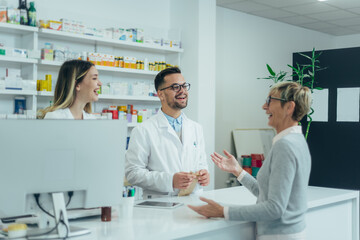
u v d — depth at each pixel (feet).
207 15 15.94
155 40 15.02
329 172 17.63
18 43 12.24
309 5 18.79
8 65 11.95
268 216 5.29
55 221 4.62
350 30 24.59
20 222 5.25
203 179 7.39
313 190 8.25
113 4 14.69
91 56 13.09
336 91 17.37
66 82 7.32
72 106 7.50
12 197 4.42
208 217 5.78
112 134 5.00
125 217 5.68
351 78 16.90
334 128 17.46
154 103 15.81
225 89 19.54
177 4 16.39
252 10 19.86
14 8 11.70
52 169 4.59
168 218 5.71
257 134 20.71
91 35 13.08
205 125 15.88
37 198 4.61
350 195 7.93
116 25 14.61
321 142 17.84
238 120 20.21
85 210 5.66
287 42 22.88
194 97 15.75
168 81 8.07
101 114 13.55
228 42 19.60
